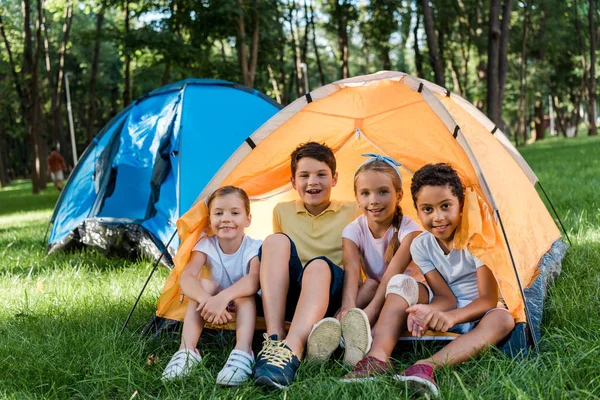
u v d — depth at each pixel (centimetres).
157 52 1547
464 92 3266
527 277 361
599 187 877
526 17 2978
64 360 311
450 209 307
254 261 332
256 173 405
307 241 396
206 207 348
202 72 1731
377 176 356
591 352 270
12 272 591
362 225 374
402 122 409
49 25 3017
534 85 3391
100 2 1689
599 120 6134
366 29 2594
